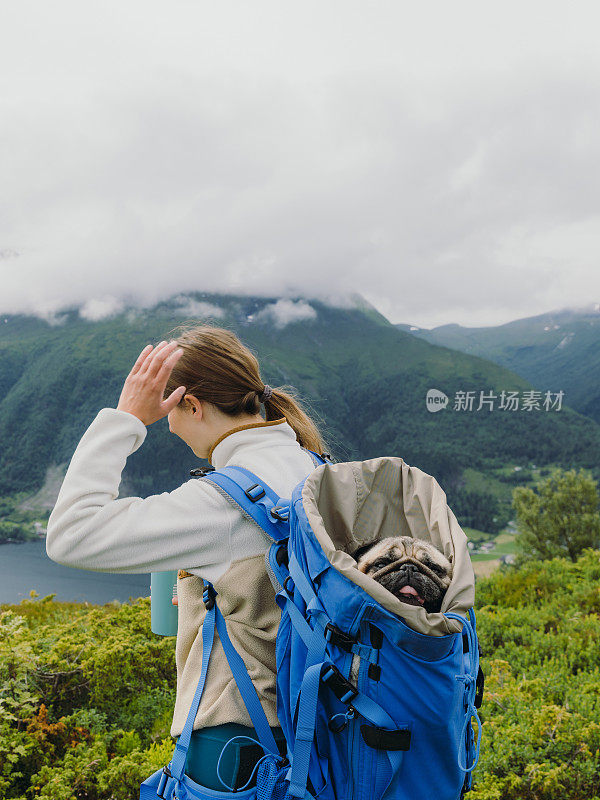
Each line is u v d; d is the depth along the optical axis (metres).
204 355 1.74
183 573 1.60
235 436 1.70
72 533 1.43
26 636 4.68
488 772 3.38
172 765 1.47
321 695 1.31
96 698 4.32
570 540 28.28
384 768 1.23
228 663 1.47
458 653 1.27
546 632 6.31
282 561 1.44
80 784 3.54
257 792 1.39
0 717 3.72
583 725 3.67
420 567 1.41
